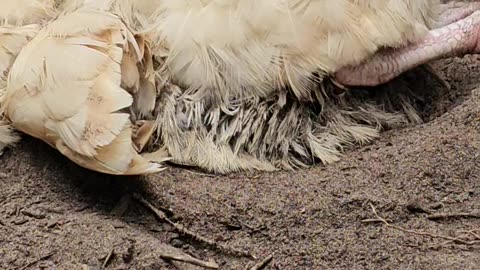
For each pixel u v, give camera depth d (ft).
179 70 1.65
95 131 1.50
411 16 1.68
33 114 1.54
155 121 1.68
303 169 1.68
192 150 1.67
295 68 1.63
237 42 1.60
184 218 1.53
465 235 1.47
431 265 1.40
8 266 1.41
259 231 1.50
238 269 1.42
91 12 1.61
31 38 1.65
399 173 1.59
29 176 1.63
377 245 1.45
